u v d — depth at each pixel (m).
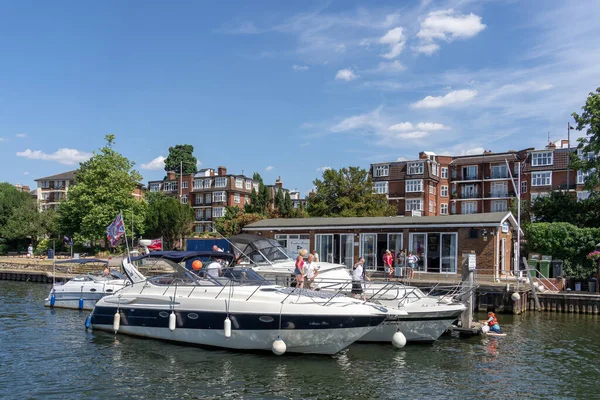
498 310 23.58
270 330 13.55
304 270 16.50
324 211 46.56
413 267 26.84
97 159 51.97
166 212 60.69
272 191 78.44
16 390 11.15
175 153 114.44
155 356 13.79
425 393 11.32
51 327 18.08
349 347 15.40
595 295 23.12
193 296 14.72
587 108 35.78
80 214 52.72
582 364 13.90
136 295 15.81
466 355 14.78
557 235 29.66
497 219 26.56
